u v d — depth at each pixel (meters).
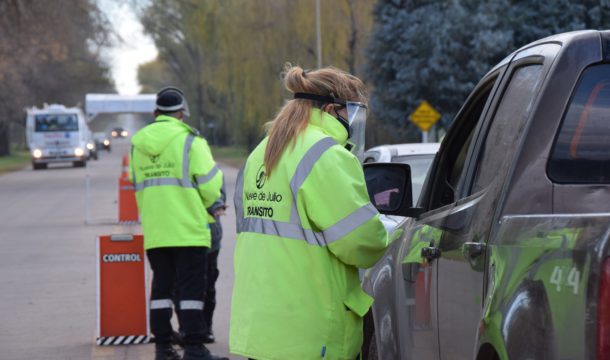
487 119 4.53
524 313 3.22
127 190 23.69
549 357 3.04
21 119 90.56
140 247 9.53
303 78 4.45
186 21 55.22
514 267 3.39
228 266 15.07
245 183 4.59
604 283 2.77
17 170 68.19
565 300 2.96
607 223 2.83
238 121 56.56
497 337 3.43
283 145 4.37
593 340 2.79
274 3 47.19
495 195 3.89
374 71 41.19
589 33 3.82
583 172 3.68
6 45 44.25
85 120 72.88
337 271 4.36
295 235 4.32
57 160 67.31
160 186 8.29
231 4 48.50
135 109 47.69
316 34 46.06
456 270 4.20
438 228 4.69
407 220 5.71
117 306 9.49
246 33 47.72
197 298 8.32
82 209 28.91
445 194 5.17
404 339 5.14
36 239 20.30
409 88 38.69
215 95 77.38
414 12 38.88
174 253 8.37
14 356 9.06
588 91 3.76
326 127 4.41
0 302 12.21
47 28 40.38
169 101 8.45
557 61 3.79
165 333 8.48
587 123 3.72
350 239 4.19
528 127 3.77
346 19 44.88
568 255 2.98
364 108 4.55
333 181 4.20
